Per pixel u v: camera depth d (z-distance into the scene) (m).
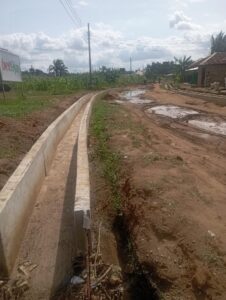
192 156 10.94
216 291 4.48
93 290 4.87
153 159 9.46
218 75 40.56
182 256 5.19
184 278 4.83
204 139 14.21
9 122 12.16
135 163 9.18
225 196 7.38
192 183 7.80
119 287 5.07
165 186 7.34
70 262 5.47
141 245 5.71
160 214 6.18
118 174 8.96
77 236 5.23
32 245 5.95
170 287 4.79
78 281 4.97
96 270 5.20
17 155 9.35
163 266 5.07
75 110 19.55
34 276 5.20
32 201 7.17
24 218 6.36
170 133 15.59
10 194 5.57
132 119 19.23
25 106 18.41
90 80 51.34
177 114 21.86
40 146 8.62
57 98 26.95
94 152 11.50
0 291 4.90
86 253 5.26
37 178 7.94
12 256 5.38
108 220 7.13
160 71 114.88
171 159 9.68
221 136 14.73
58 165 10.25
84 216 5.18
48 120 15.30
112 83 66.00
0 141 9.95
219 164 10.35
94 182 8.93
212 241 5.36
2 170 7.96
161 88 53.34
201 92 34.97
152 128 16.42
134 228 6.30
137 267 5.45
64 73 83.44
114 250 6.18
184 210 6.31
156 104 28.58
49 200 7.65
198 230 5.64
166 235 5.72
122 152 10.65
